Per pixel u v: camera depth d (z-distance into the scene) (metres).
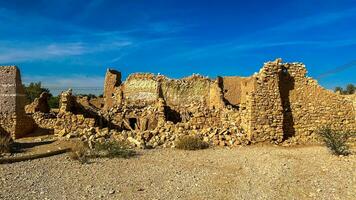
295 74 27.30
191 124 28.62
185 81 42.84
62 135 27.61
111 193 12.62
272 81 26.08
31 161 18.67
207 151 22.44
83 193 12.63
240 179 14.91
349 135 24.36
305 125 26.86
